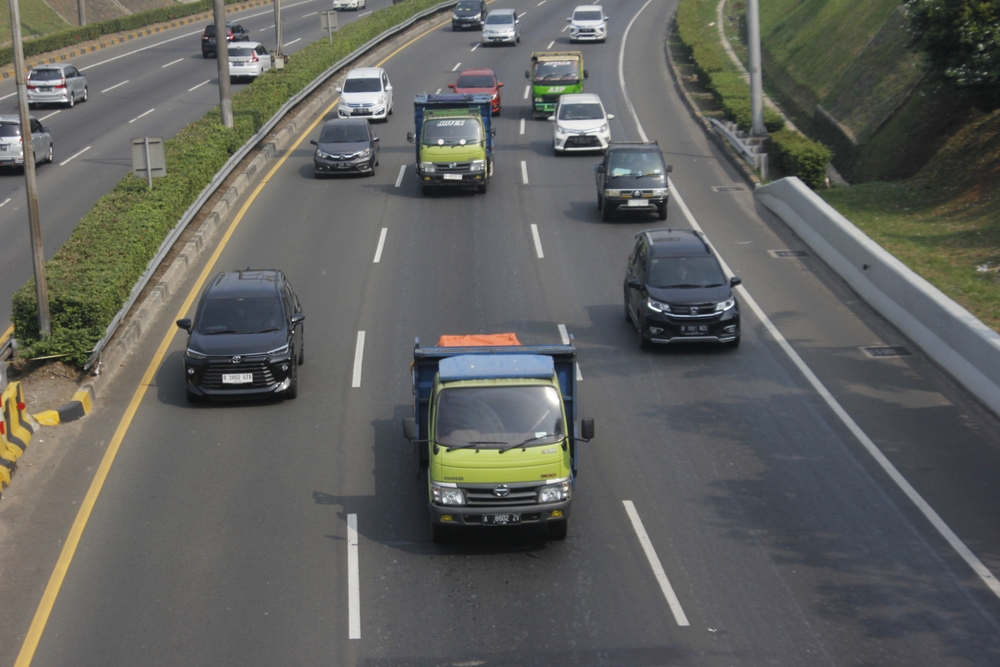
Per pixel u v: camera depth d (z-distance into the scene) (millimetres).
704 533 12180
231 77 46312
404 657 9836
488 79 39688
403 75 46562
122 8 71562
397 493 13367
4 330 19203
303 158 33312
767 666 9562
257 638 10203
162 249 22062
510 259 23438
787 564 11430
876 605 10570
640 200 25719
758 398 16172
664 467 13945
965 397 15953
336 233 25406
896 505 12750
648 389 16656
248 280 17844
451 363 12641
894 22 34969
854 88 34875
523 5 68062
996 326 17016
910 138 29281
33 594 11109
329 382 17062
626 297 19891
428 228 25797
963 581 11008
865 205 25766
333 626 10391
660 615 10477
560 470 11648
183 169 26266
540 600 10805
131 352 18453
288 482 13688
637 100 40625
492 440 11781
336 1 68500
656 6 65562
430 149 28188
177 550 11969
